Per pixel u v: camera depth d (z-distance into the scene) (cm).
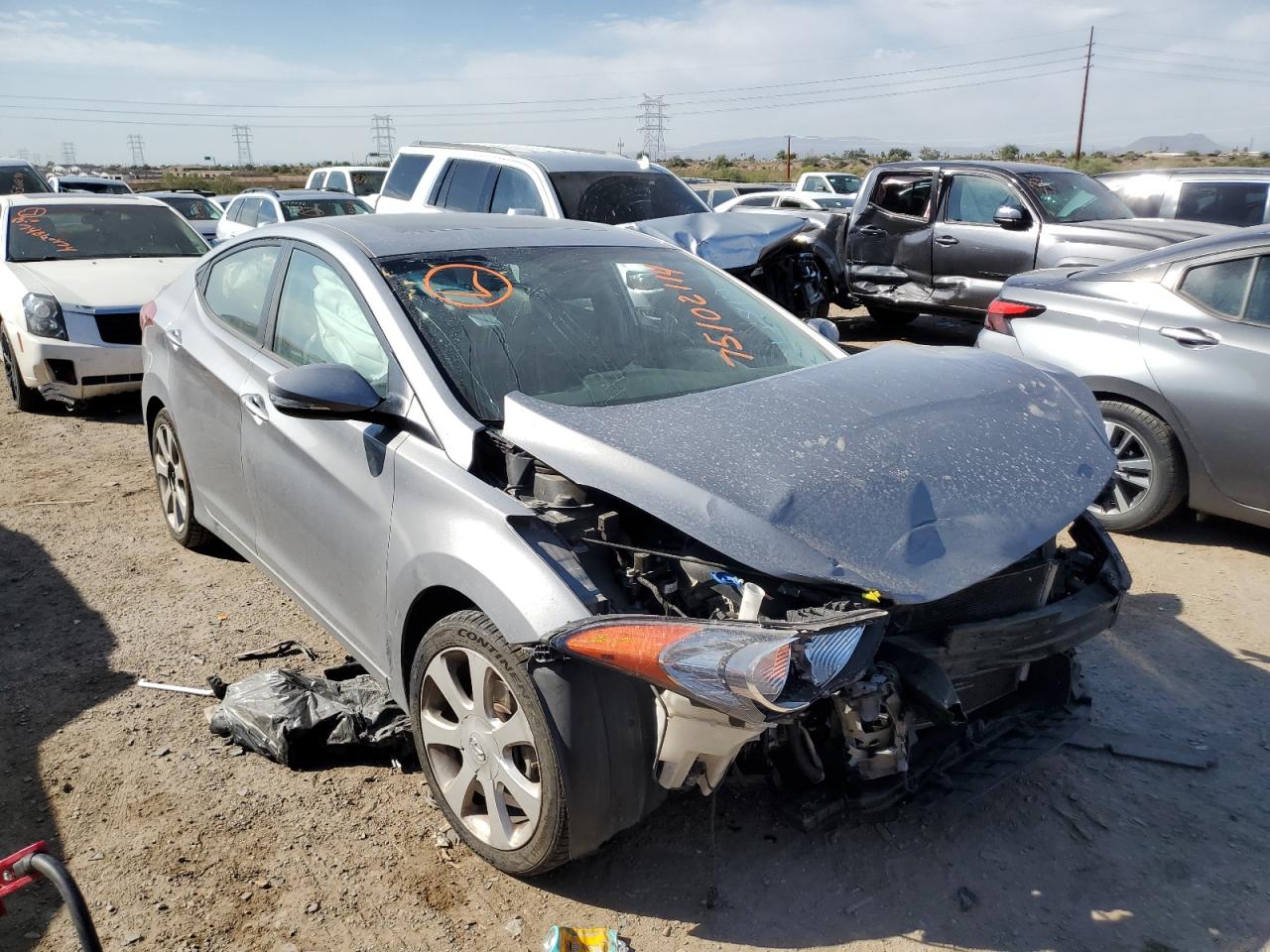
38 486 618
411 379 303
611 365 328
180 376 443
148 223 931
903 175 1026
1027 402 312
